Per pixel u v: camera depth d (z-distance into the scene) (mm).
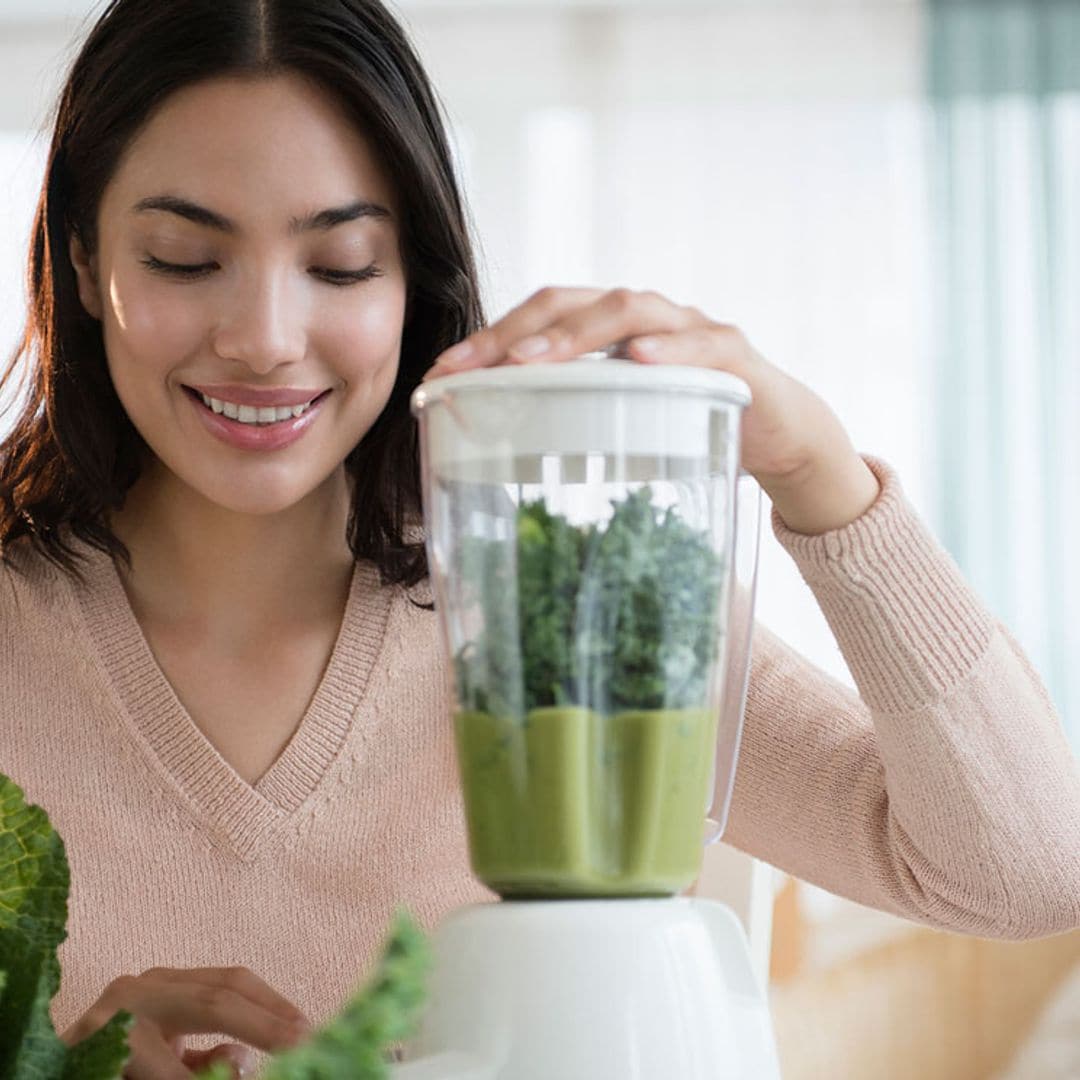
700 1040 721
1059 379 4473
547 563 712
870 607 1013
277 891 1323
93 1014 938
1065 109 4547
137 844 1315
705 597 734
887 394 4547
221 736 1339
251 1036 920
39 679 1340
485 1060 714
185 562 1339
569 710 717
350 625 1344
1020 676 1072
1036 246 4508
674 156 4633
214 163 1110
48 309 1312
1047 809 1060
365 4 1169
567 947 715
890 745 1062
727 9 4637
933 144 4535
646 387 711
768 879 1382
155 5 1136
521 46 4672
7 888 707
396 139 1157
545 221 4641
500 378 712
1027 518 4473
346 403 1179
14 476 1364
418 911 1343
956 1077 1997
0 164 4699
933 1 4574
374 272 1172
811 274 4578
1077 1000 1987
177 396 1151
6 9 4605
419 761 1353
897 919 2027
